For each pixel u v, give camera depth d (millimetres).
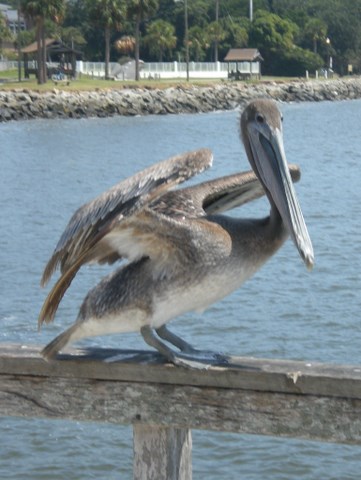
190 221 4773
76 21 128125
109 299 4816
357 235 25047
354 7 149000
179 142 59812
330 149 55031
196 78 112375
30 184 40406
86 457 10906
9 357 4875
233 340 15289
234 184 5270
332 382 4348
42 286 4688
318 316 16641
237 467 10539
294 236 4730
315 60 129625
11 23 159750
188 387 4605
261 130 4977
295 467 10484
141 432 4773
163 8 132250
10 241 25719
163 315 4812
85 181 41906
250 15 132500
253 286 18547
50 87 88250
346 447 10930
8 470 10648
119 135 65625
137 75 101188
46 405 4867
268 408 4484
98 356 4789
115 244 4840
